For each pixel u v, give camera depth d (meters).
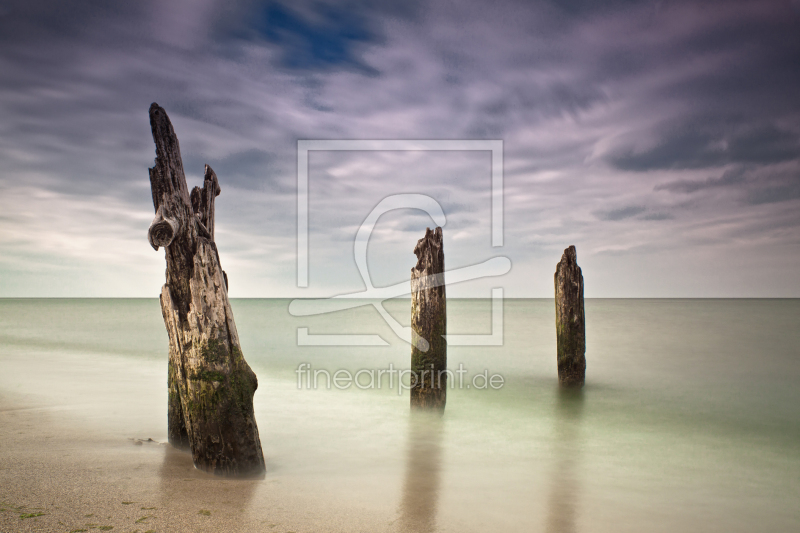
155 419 7.59
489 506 4.64
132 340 22.77
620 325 31.73
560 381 11.85
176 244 4.73
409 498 4.72
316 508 4.15
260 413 9.07
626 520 4.51
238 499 4.16
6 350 18.73
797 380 13.48
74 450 5.56
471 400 10.83
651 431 8.44
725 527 4.46
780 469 6.39
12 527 3.24
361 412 9.19
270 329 32.16
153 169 4.70
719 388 12.38
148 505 3.85
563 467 6.27
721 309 62.91
